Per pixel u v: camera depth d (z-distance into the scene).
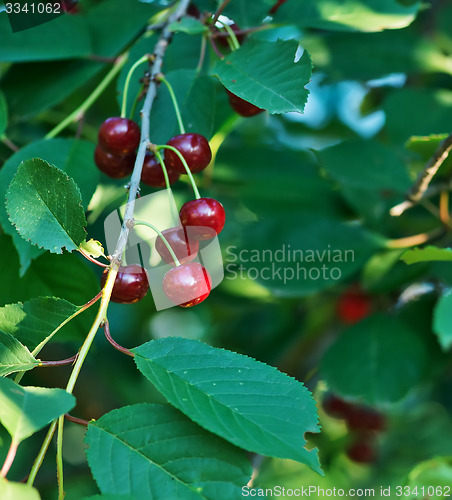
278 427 0.57
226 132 0.81
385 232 0.90
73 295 0.72
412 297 0.88
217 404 0.58
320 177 0.92
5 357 0.59
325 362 0.85
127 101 0.73
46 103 0.77
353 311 0.91
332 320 0.99
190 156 0.65
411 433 1.25
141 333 1.14
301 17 0.76
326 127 1.07
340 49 0.89
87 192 0.72
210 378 0.59
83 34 0.76
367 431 1.07
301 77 0.63
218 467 0.58
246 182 0.92
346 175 0.85
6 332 0.60
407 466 1.16
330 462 1.05
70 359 0.59
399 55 0.89
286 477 0.96
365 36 0.89
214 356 0.60
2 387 0.57
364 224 0.90
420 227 0.91
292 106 0.63
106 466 0.57
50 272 0.72
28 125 0.86
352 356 0.84
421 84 1.02
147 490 0.57
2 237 0.72
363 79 0.89
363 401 0.83
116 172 0.69
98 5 0.78
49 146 0.73
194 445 0.58
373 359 0.84
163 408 0.59
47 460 1.01
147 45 0.75
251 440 0.56
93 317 0.70
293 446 0.56
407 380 0.83
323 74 0.91
